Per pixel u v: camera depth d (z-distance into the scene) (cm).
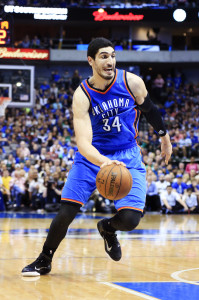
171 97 2609
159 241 700
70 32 2947
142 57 2680
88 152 360
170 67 2881
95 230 858
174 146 1953
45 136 1919
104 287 342
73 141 1811
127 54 2675
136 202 385
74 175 399
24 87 1778
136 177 393
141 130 2269
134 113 395
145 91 393
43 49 2436
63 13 2477
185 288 343
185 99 2628
